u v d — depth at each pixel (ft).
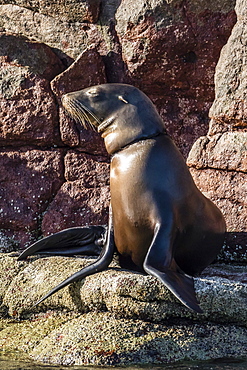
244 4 102.63
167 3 109.50
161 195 86.53
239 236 102.58
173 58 111.86
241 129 103.96
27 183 112.57
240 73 102.47
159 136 91.45
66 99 96.12
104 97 93.76
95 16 115.85
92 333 78.59
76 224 111.45
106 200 110.93
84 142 112.16
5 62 113.50
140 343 76.18
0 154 113.70
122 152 91.25
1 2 123.13
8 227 113.09
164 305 80.59
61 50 118.83
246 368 71.15
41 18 119.96
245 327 80.28
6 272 97.19
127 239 90.12
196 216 89.92
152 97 116.37
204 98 114.32
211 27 109.19
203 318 80.74
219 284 81.00
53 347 77.41
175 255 91.09
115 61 116.16
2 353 78.23
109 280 83.71
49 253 100.68
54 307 89.86
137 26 111.75
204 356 75.82
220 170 104.68
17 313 91.91
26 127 111.86
